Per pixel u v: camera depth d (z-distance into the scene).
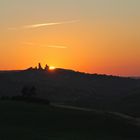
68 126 85.06
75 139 73.69
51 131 79.81
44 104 108.75
